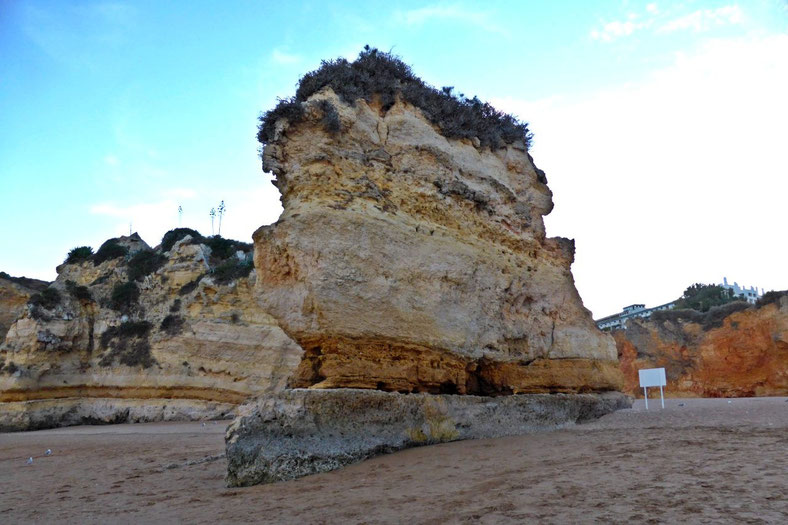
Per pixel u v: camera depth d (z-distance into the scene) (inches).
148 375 1378.0
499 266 656.4
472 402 553.3
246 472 393.7
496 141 733.3
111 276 1642.5
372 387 489.4
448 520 257.6
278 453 404.2
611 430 532.4
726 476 286.8
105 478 489.4
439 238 590.2
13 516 339.0
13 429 1312.7
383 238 529.7
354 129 563.2
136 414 1344.7
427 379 532.7
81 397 1428.4
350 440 440.1
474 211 664.4
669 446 394.6
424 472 382.0
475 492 309.0
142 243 1846.7
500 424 560.7
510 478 336.8
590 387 725.3
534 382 656.4
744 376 1630.2
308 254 485.7
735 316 1676.9
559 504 264.7
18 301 1831.9
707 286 3019.2
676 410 671.8
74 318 1507.1
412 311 532.7
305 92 570.9
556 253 781.9
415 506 289.7
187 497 369.4
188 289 1498.5
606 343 780.6
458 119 686.5
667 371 1787.6
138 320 1507.1
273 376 1343.5
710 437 420.5
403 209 574.6
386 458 443.5
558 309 732.7
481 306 612.7
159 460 606.2
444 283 574.2
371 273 510.3
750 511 225.9
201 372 1360.7
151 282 1563.7
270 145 530.6
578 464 361.4
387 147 593.6
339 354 477.7
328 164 529.3
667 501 250.8
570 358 713.0
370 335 494.3
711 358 1695.4
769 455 332.2
